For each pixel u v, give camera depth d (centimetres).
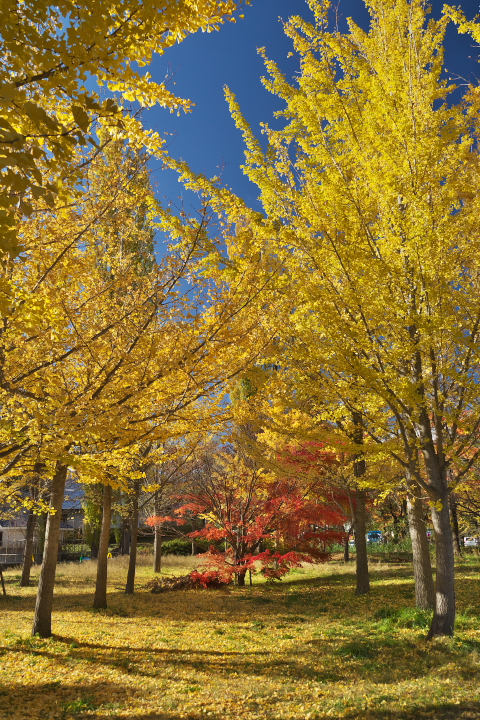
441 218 565
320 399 651
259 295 562
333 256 605
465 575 1352
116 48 268
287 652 734
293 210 639
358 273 606
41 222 445
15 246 200
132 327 468
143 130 375
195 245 498
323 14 577
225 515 1700
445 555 682
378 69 612
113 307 495
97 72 278
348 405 652
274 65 621
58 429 403
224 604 1231
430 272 560
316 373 654
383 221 603
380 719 428
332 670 619
